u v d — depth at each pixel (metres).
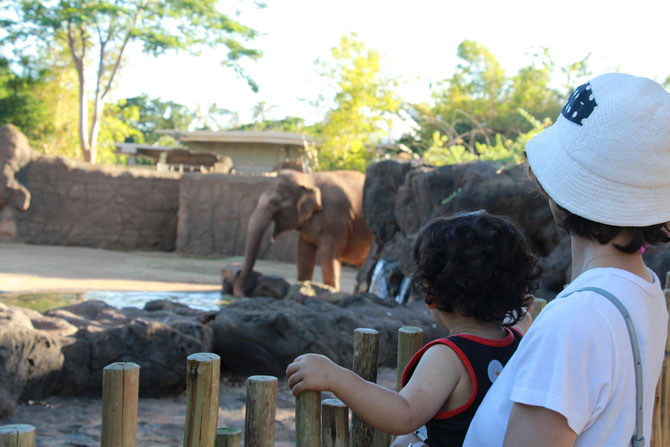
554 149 1.47
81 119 35.16
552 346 1.29
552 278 8.63
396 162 13.30
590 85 1.45
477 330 1.85
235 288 13.84
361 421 2.22
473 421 1.48
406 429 1.64
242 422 5.05
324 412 1.97
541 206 9.60
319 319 6.60
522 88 41.06
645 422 1.40
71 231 24.72
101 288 13.90
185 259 22.23
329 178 15.38
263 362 6.32
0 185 23.39
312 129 44.22
